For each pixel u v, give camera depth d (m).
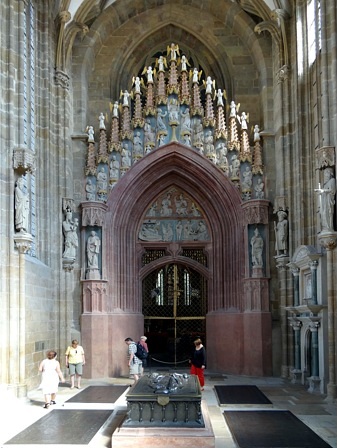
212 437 12.48
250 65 29.78
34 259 22.33
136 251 29.34
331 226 18.80
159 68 28.59
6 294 18.67
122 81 30.61
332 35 19.33
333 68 19.12
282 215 25.89
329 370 19.23
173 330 30.09
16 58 19.81
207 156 27.97
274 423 15.51
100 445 13.06
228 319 27.88
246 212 27.22
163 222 29.70
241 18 28.91
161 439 12.49
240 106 29.50
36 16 24.45
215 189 28.23
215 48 30.22
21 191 19.34
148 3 29.70
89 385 23.45
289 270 25.66
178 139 28.16
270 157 27.61
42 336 22.72
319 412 17.11
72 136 27.47
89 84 29.72
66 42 26.89
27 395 19.89
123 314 27.84
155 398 13.00
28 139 22.69
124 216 28.44
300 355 24.28
